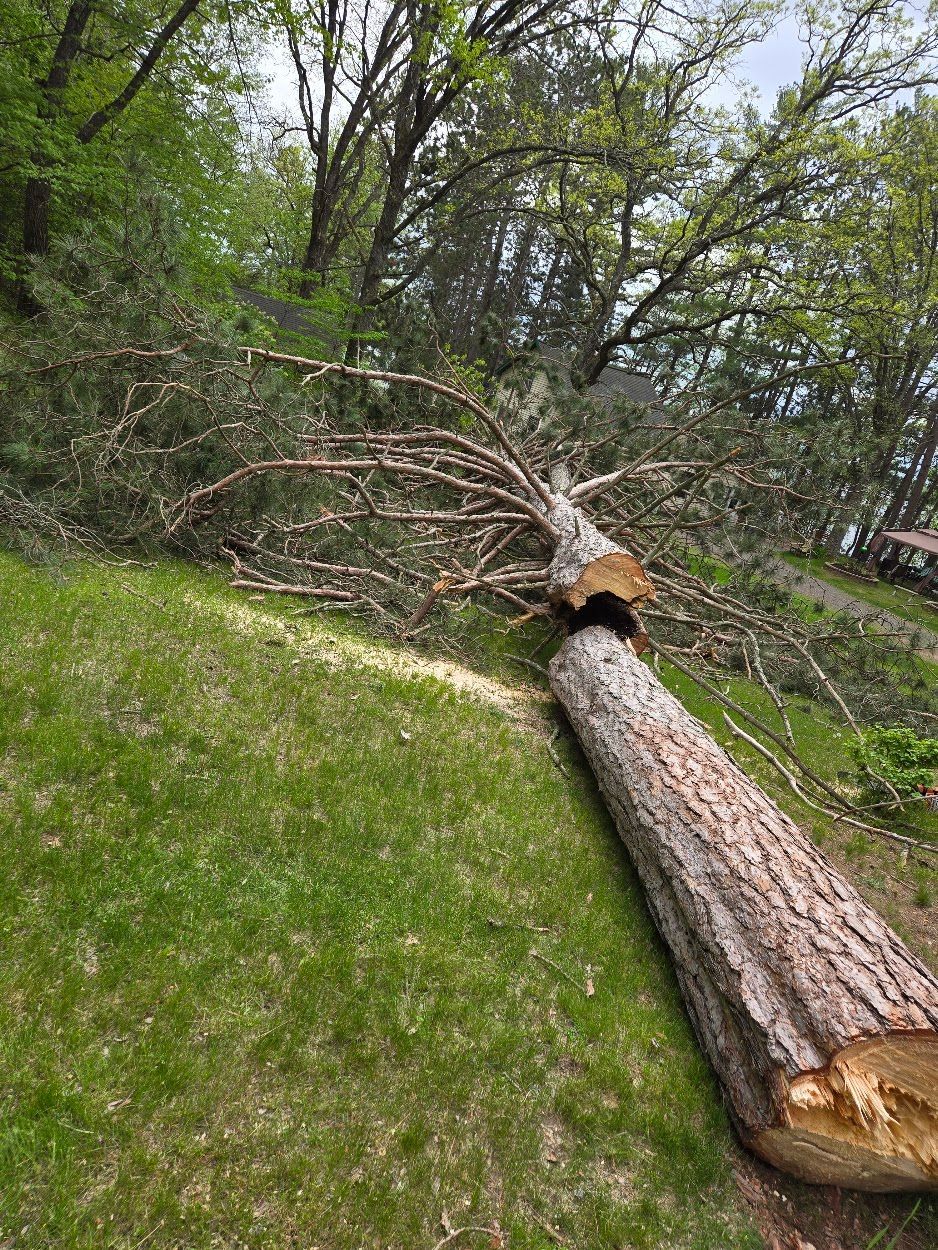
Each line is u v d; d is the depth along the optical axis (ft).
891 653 28.27
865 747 19.45
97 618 14.73
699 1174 7.72
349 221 54.70
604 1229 6.86
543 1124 7.73
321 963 8.59
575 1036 8.91
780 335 56.24
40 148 34.27
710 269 51.65
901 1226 7.95
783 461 26.14
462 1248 6.38
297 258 67.10
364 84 48.49
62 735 10.72
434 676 18.35
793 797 18.90
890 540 83.25
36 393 20.72
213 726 12.50
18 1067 6.58
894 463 88.17
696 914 10.07
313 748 13.03
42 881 8.46
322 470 21.35
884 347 56.18
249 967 8.32
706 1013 9.44
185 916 8.60
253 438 22.40
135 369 21.74
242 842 10.12
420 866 10.93
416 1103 7.44
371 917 9.63
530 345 30.37
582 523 22.79
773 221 52.70
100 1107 6.46
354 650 18.45
